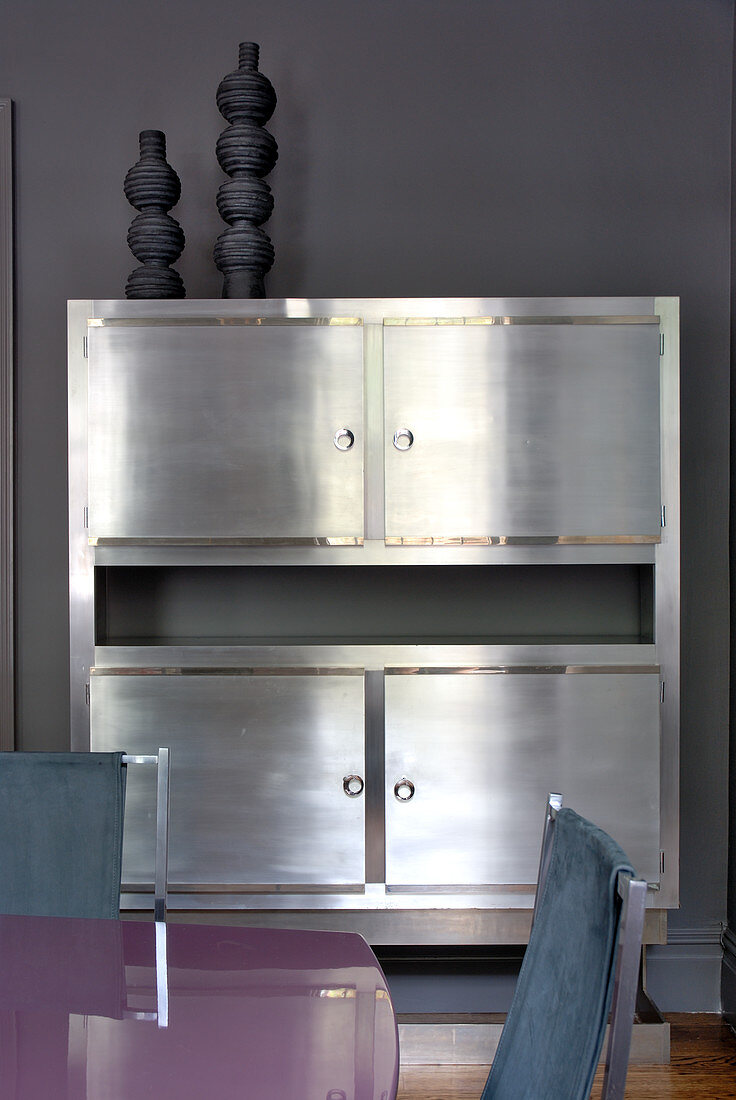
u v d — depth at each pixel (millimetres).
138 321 2398
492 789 2389
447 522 2398
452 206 2836
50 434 2836
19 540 2836
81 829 1715
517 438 2400
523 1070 1130
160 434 2398
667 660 2420
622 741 2400
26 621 2840
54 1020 1069
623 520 2408
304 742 2383
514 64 2834
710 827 2838
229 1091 906
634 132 2836
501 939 2393
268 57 2822
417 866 2387
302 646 2393
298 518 2395
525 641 2725
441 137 2834
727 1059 2494
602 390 2406
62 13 2818
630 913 977
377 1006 1109
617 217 2836
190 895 2383
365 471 2404
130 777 2396
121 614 2836
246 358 2395
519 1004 1202
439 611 2852
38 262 2832
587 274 2838
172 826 2389
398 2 2826
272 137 2594
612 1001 1105
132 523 2404
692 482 2848
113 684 2395
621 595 2855
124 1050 993
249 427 2396
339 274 2834
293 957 1281
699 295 2844
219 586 2840
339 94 2826
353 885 2387
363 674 2375
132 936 1376
